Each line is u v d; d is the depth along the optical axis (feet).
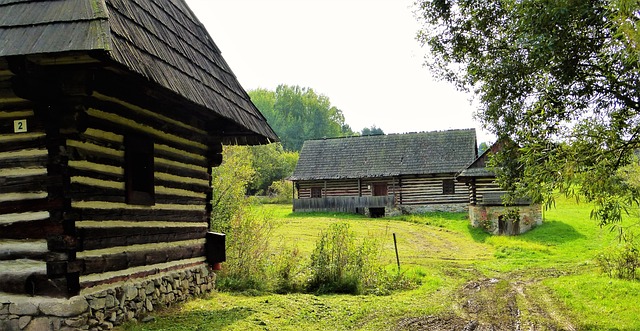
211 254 35.88
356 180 138.51
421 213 130.00
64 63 20.71
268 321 28.40
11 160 22.47
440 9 42.16
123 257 25.70
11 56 19.35
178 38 30.71
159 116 29.48
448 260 70.49
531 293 44.06
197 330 24.94
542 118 30.09
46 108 21.88
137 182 28.27
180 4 36.76
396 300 39.22
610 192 26.91
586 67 29.30
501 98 35.88
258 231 45.68
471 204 105.60
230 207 47.01
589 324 31.14
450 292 44.91
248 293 37.86
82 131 22.43
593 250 76.89
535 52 28.17
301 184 143.43
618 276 49.47
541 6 27.73
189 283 33.17
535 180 27.91
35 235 22.09
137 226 27.14
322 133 334.65
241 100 36.70
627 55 23.43
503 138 37.06
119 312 24.97
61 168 22.02
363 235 92.58
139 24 24.82
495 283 50.85
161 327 25.14
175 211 31.58
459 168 129.59
